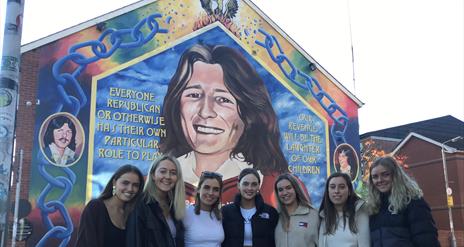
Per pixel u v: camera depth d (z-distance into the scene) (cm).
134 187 504
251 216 605
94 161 1437
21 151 1316
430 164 3428
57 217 1352
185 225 558
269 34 1877
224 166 1666
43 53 1417
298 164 1830
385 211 537
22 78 1375
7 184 543
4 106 558
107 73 1507
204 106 1670
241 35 1809
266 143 1770
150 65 1593
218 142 1670
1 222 532
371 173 551
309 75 1938
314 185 1848
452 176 3275
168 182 519
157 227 490
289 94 1869
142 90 1560
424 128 4056
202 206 578
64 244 1347
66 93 1430
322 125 1923
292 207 612
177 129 1603
